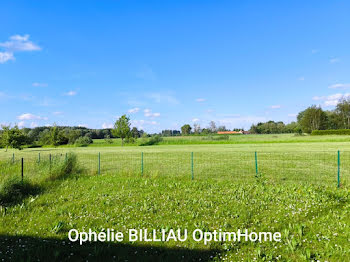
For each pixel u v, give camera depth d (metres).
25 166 17.20
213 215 7.51
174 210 8.07
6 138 41.25
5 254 5.20
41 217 7.60
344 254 4.94
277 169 17.00
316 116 90.12
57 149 49.47
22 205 8.59
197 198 9.40
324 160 21.55
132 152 35.72
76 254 5.32
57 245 5.66
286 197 9.27
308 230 6.22
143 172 15.68
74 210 8.26
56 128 63.44
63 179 13.60
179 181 12.89
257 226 6.61
